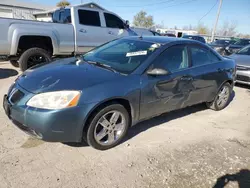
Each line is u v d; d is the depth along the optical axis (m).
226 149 3.25
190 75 3.73
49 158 2.70
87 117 2.63
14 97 2.72
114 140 3.02
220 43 17.69
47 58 6.07
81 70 3.05
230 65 4.68
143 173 2.59
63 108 2.48
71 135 2.62
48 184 2.31
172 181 2.50
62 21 6.97
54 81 2.69
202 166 2.80
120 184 2.40
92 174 2.50
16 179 2.33
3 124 3.38
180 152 3.07
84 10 6.69
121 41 4.05
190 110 4.66
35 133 2.56
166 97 3.43
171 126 3.83
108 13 7.28
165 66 3.40
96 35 6.98
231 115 4.61
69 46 6.42
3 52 5.37
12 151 2.77
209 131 3.79
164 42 3.62
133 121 3.16
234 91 6.49
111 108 2.83
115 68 3.19
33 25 5.68
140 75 3.07
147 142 3.24
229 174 2.70
